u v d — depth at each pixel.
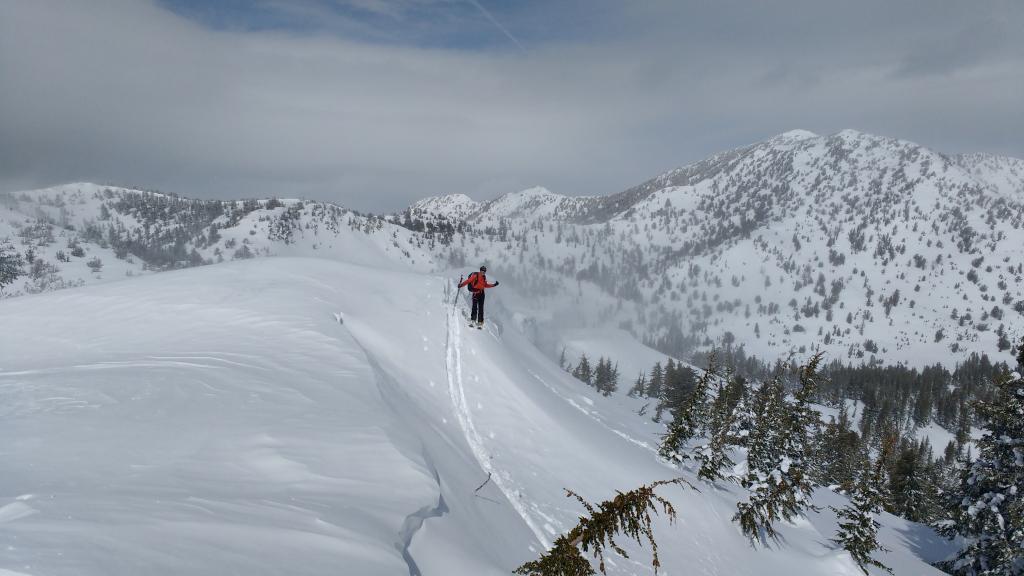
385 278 25.09
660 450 22.59
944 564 25.95
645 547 14.92
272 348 15.48
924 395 150.25
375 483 8.28
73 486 6.10
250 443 8.62
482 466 14.59
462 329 21.02
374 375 14.73
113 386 10.35
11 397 9.43
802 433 24.02
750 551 19.09
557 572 5.14
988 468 23.69
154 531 5.05
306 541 5.80
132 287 20.67
